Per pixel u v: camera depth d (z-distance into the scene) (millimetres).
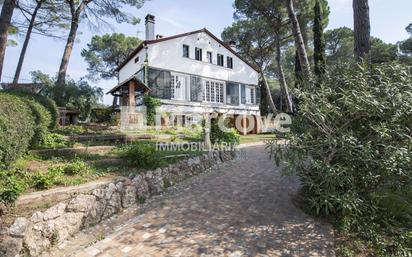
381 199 4438
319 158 4504
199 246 3654
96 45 30625
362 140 4270
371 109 4031
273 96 36219
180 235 3959
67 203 4020
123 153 6652
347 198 3957
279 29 21328
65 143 7215
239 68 21859
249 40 24500
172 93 17562
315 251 3520
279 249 3564
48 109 7520
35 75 20859
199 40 19234
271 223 4266
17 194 3748
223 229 4105
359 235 3871
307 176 4566
